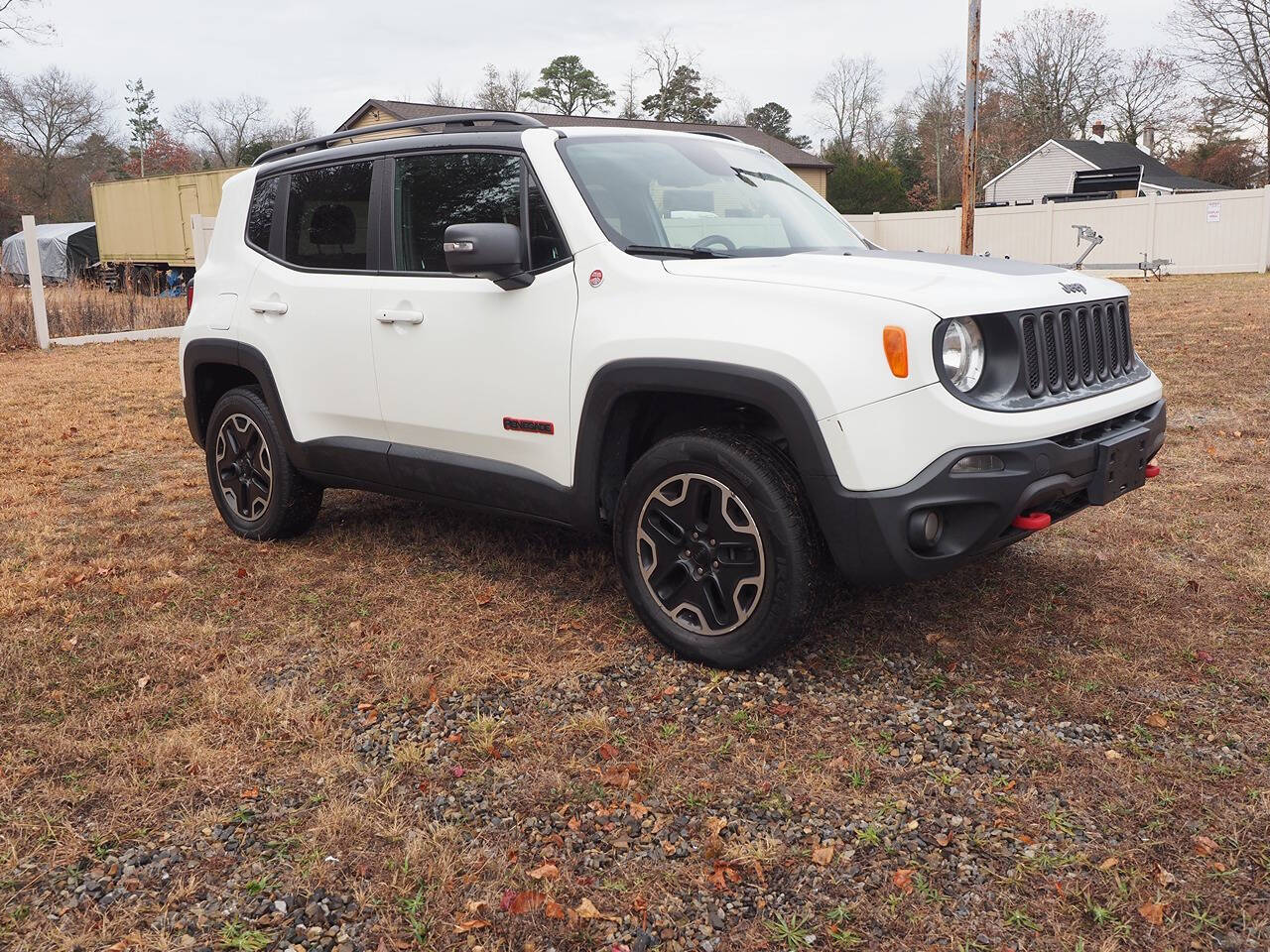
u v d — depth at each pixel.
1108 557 4.35
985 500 2.95
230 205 5.02
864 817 2.57
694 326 3.19
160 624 3.89
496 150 3.86
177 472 6.56
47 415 8.56
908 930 2.16
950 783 2.71
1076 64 55.81
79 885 2.36
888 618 3.79
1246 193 20.72
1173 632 3.60
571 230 3.56
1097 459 3.25
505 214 3.79
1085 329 3.42
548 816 2.61
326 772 2.83
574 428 3.56
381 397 4.19
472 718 3.13
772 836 2.50
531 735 3.01
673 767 2.82
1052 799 2.61
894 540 2.96
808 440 2.99
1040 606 3.86
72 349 14.00
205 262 5.14
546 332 3.59
